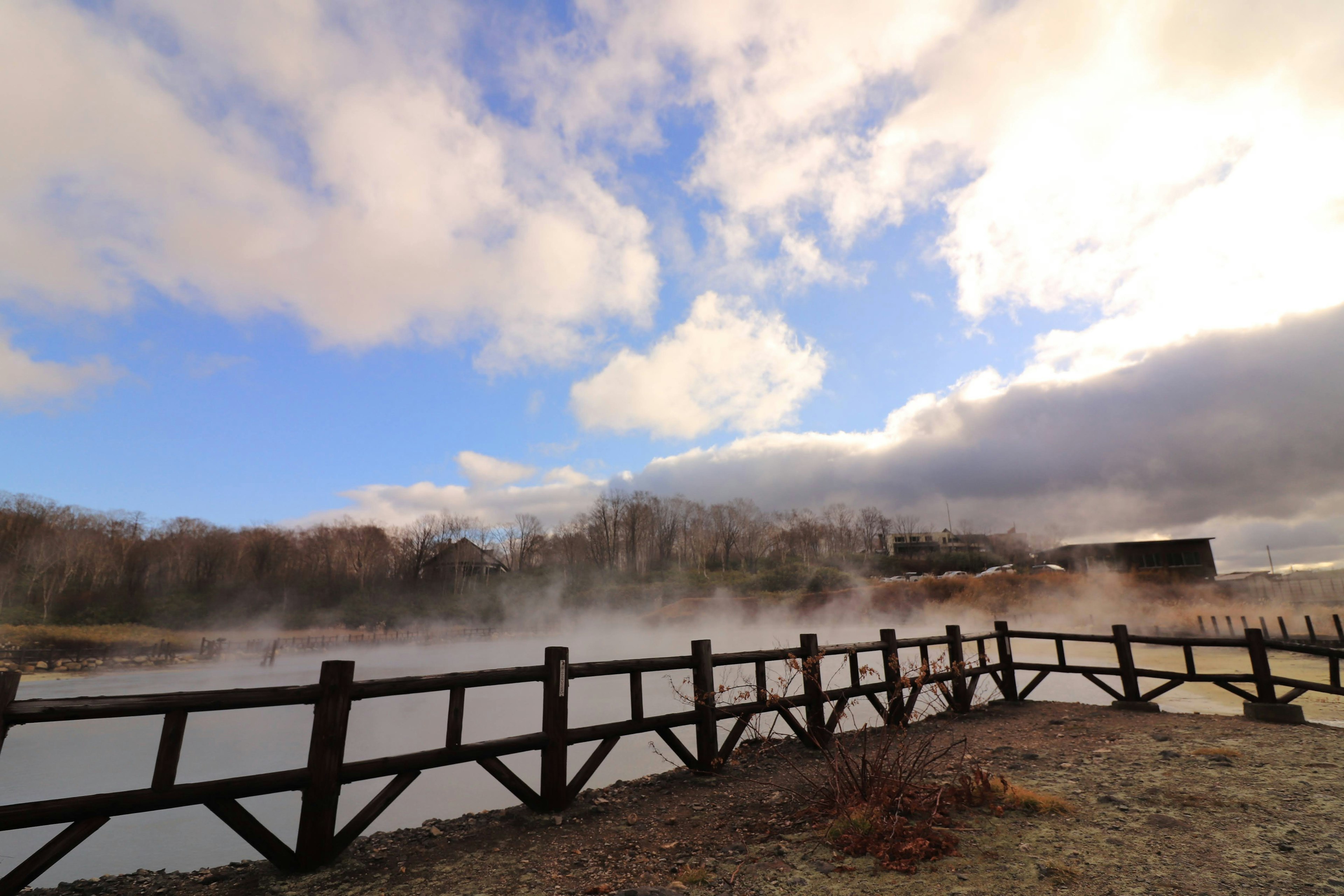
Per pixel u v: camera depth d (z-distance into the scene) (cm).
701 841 424
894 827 386
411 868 391
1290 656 2331
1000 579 5231
